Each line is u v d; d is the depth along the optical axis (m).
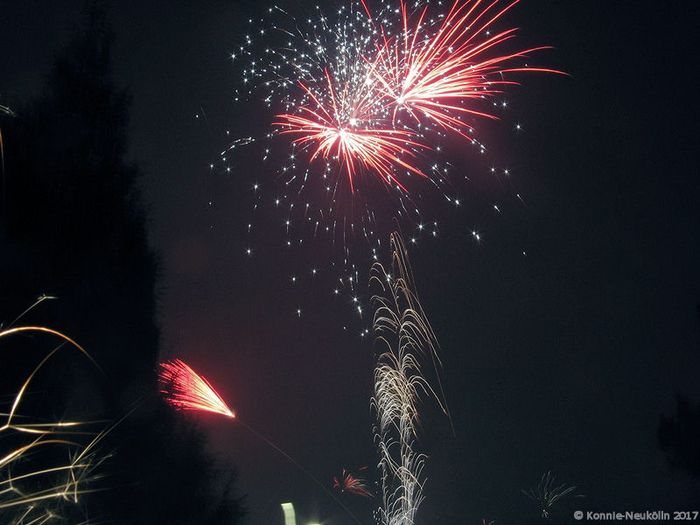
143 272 4.86
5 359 4.15
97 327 4.56
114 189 4.82
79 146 4.77
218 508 4.96
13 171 4.44
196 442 4.93
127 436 4.55
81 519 4.18
